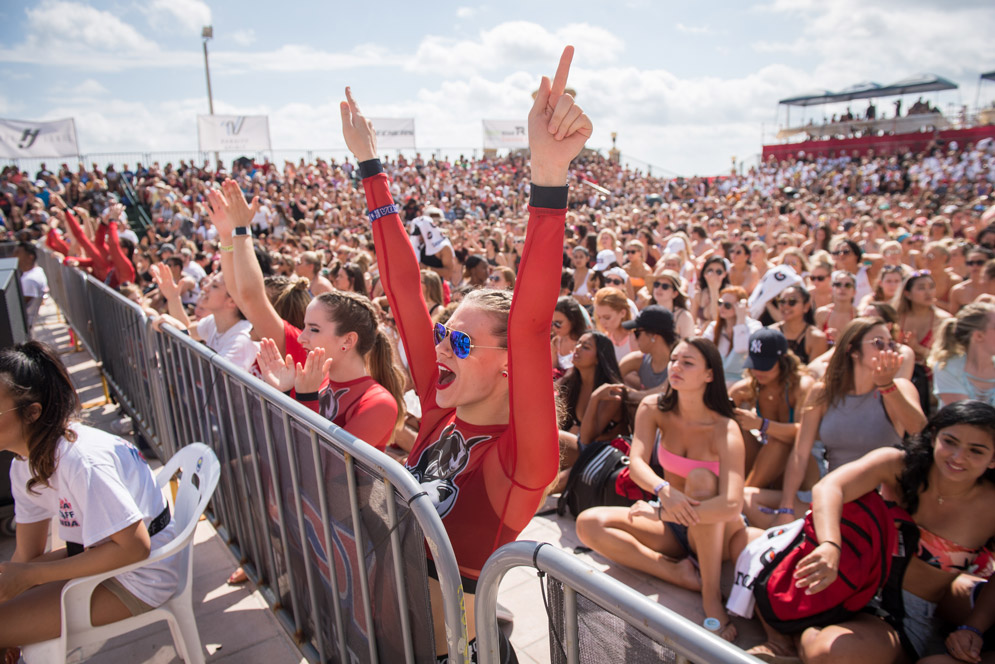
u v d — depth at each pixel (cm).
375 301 671
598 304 503
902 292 519
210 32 2448
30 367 206
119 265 739
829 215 1577
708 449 308
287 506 226
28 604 205
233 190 306
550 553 114
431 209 884
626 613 99
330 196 2455
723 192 3391
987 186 2414
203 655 242
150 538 232
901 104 3456
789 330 523
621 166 3678
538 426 140
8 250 1187
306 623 235
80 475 208
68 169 2156
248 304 312
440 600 156
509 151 3709
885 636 231
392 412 244
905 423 316
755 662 82
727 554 318
